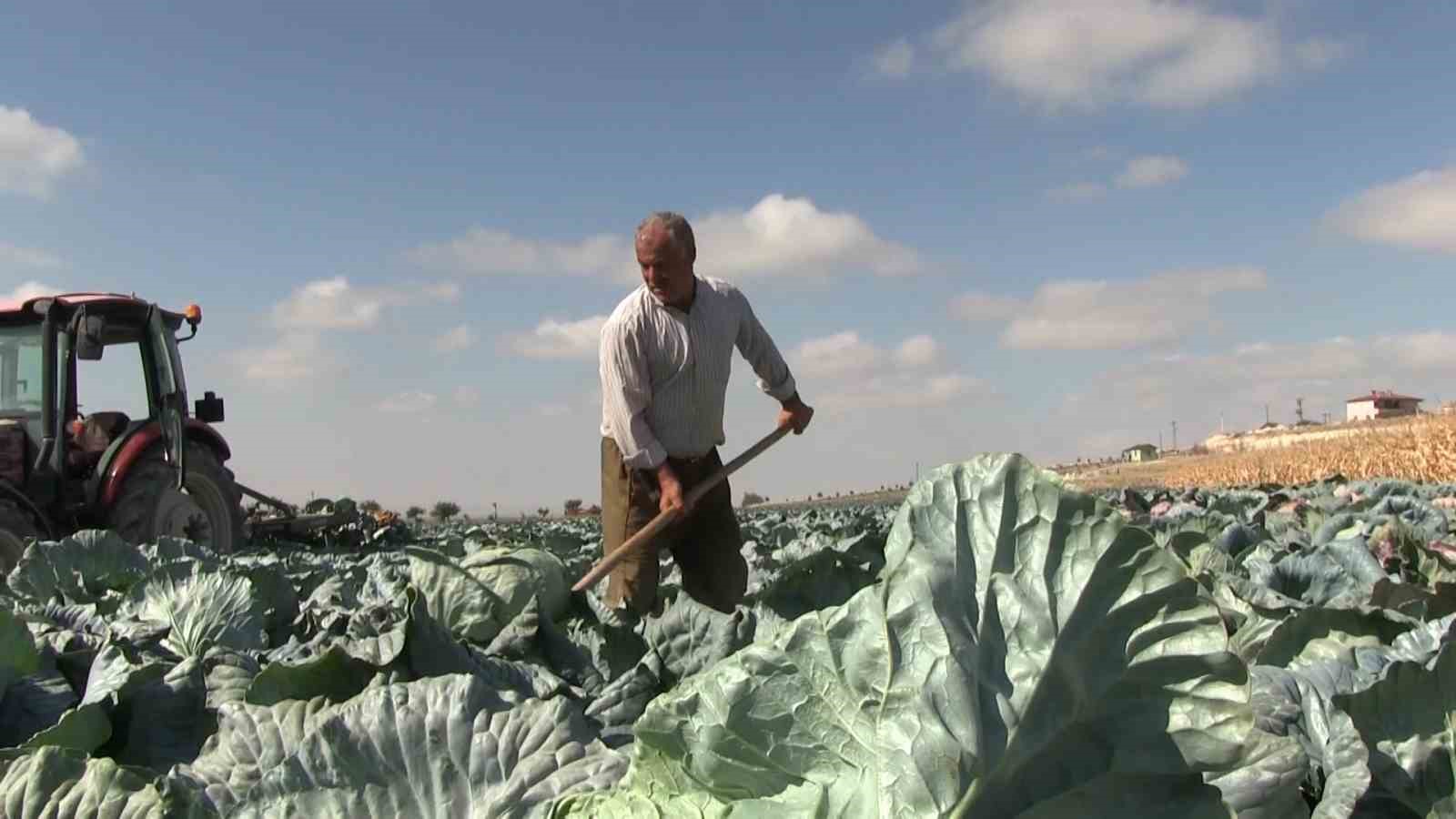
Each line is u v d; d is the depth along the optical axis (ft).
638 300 18.65
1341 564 14.60
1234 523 22.12
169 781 6.63
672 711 5.19
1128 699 4.35
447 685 6.71
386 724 6.55
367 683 9.29
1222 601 11.84
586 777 6.17
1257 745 4.20
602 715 9.30
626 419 18.45
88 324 40.83
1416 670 6.56
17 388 44.19
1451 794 6.17
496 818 6.07
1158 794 4.25
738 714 4.97
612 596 19.07
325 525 60.80
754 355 20.21
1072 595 4.50
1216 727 4.25
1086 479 199.72
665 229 18.13
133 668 9.34
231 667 10.07
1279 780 4.36
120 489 42.93
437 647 9.52
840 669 4.82
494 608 13.05
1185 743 4.25
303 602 18.26
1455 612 12.20
